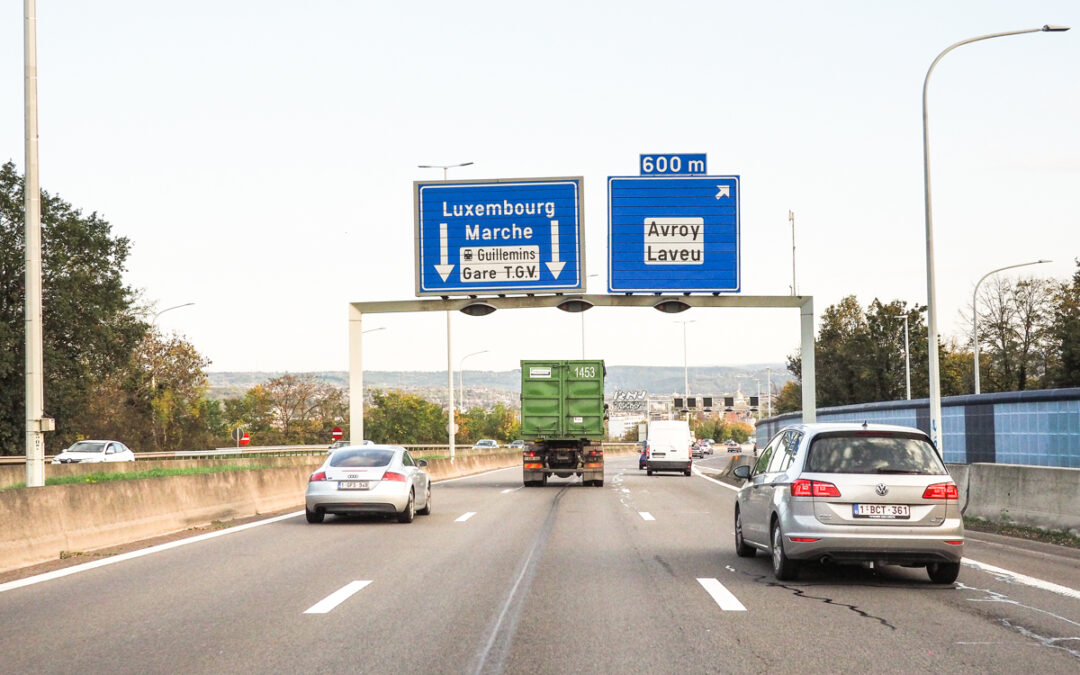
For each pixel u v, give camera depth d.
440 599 10.38
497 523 20.06
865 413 49.09
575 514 22.59
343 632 8.59
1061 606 10.05
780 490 11.88
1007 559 14.13
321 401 130.62
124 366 62.06
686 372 119.88
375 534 17.62
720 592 10.90
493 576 12.13
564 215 28.81
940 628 8.82
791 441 12.40
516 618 9.28
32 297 16.77
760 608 9.86
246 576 12.15
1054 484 17.81
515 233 28.92
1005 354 83.56
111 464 42.75
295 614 9.48
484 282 28.95
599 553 14.67
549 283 28.77
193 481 19.92
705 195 28.75
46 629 8.77
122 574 12.35
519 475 50.38
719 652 7.80
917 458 11.48
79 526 15.10
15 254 56.72
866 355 98.19
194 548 15.34
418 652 7.79
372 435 148.12
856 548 11.16
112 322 60.84
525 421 36.66
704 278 28.64
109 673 7.12
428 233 29.14
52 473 37.94
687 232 28.69
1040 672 7.16
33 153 17.08
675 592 10.89
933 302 25.16
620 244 28.72
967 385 90.81
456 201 29.09
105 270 60.25
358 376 30.98
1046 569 13.00
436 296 29.11
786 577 11.79
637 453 133.75
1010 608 9.91
